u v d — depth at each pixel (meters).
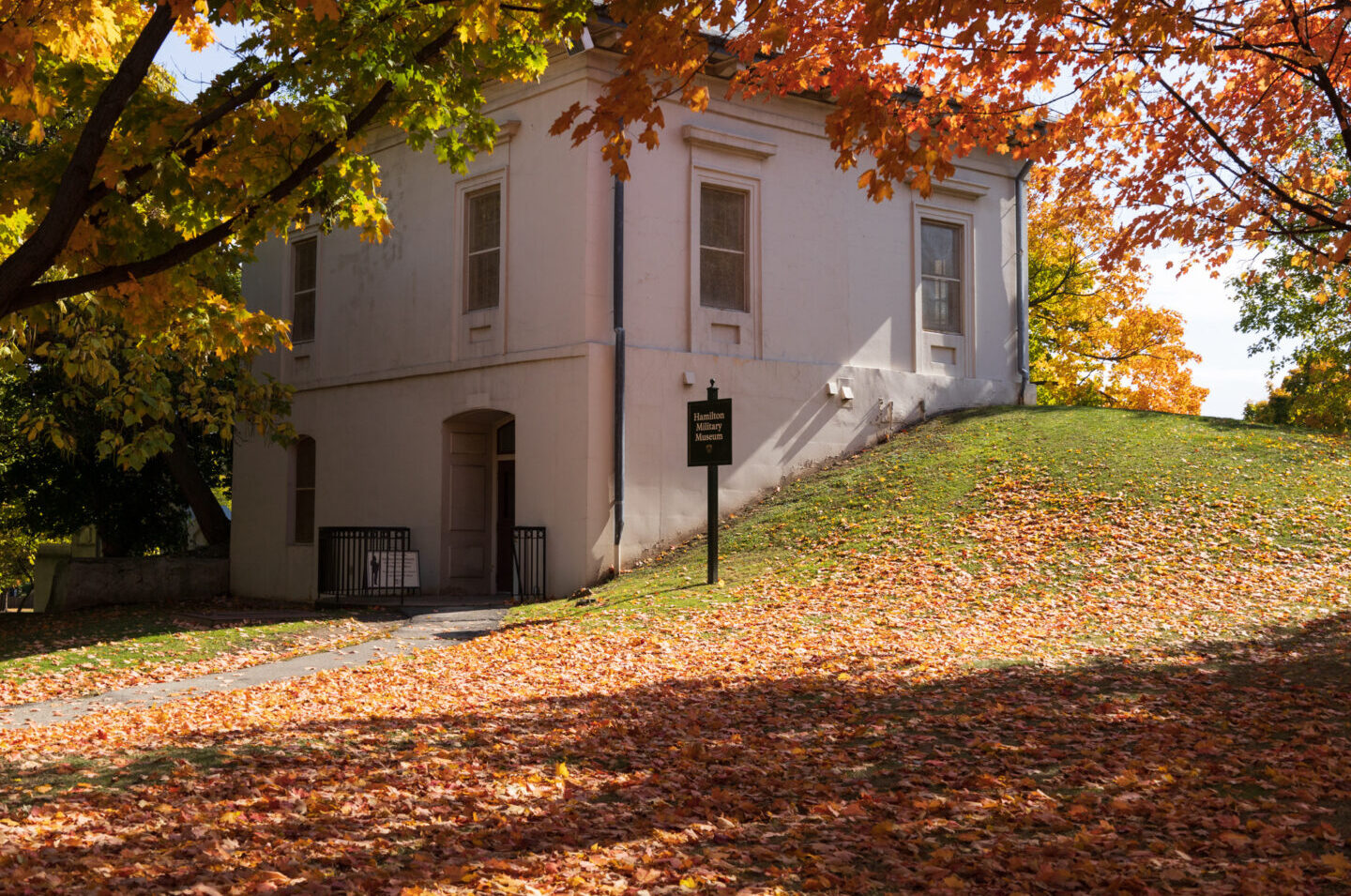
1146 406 33.50
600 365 17.44
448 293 19.62
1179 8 7.16
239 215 9.30
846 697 8.77
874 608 12.84
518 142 18.62
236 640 14.29
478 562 19.81
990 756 6.89
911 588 13.55
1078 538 14.77
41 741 8.20
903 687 9.08
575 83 17.66
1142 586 12.89
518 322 18.50
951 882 4.71
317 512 21.88
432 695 9.59
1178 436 18.47
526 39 9.95
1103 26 8.15
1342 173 10.20
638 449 17.84
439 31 9.45
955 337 22.27
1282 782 5.98
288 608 19.22
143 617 17.55
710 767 6.93
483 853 5.21
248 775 6.71
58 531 27.80
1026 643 10.78
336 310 21.84
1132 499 15.87
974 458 18.48
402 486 20.19
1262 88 9.12
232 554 23.77
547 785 6.51
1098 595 12.72
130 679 11.83
